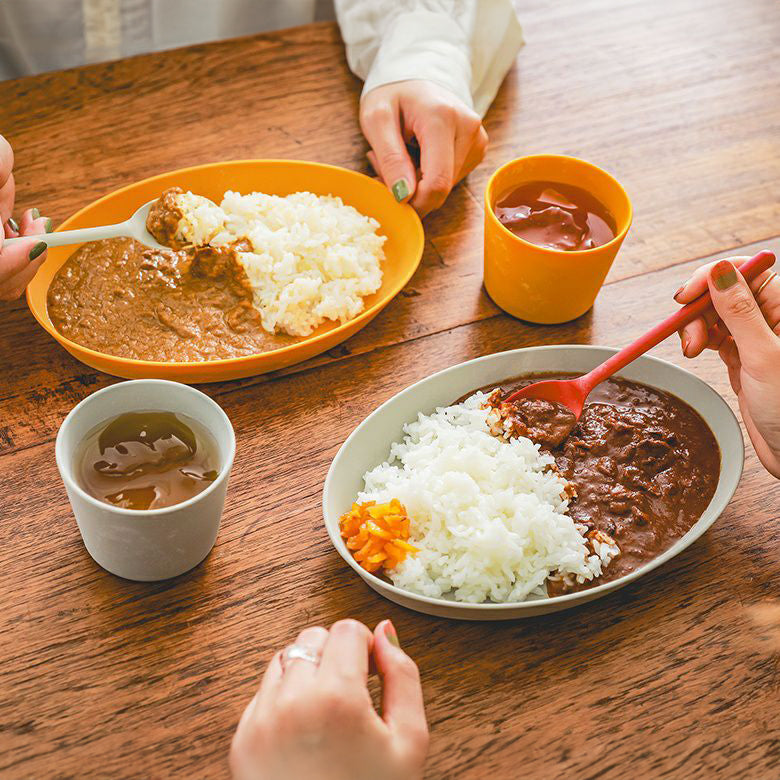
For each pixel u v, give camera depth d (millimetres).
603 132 891
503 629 613
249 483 664
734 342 694
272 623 610
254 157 843
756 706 592
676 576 634
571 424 665
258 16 1092
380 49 876
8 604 609
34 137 840
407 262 766
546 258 703
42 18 1008
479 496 624
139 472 605
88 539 603
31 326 729
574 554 610
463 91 852
